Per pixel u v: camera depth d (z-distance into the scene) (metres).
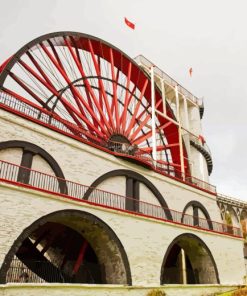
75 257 19.70
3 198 12.23
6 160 14.77
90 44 25.72
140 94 28.66
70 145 17.38
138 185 20.42
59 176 16.31
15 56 19.23
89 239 16.42
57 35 22.94
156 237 18.17
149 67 32.12
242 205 36.34
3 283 11.35
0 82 17.78
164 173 22.58
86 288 13.65
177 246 24.42
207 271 21.92
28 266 17.52
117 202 18.52
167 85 33.41
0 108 14.85
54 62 22.14
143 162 20.66
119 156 19.70
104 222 15.70
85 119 21.92
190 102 36.66
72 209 14.48
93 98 23.77
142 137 27.12
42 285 12.20
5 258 11.70
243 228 36.09
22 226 12.51
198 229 21.62
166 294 17.28
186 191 24.16
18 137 15.26
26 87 20.53
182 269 22.92
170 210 21.30
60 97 21.91
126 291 15.30
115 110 25.38
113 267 16.05
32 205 13.08
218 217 26.72
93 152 18.38
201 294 19.75
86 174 17.59
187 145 31.42
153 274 17.09
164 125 29.69
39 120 16.28
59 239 19.98
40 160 16.05
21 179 14.88
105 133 23.06
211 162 35.53
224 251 23.44
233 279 23.12
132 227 17.02
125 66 29.27
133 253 16.48
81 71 24.38
